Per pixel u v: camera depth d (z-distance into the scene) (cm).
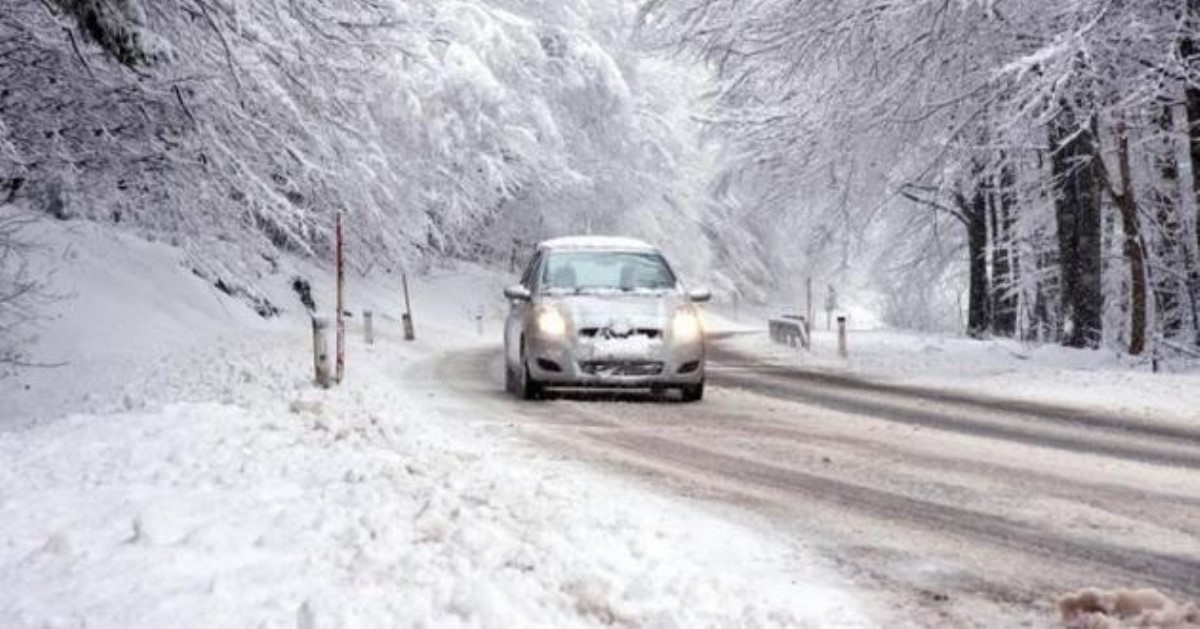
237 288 3497
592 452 1148
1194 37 2372
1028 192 3700
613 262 1728
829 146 3288
